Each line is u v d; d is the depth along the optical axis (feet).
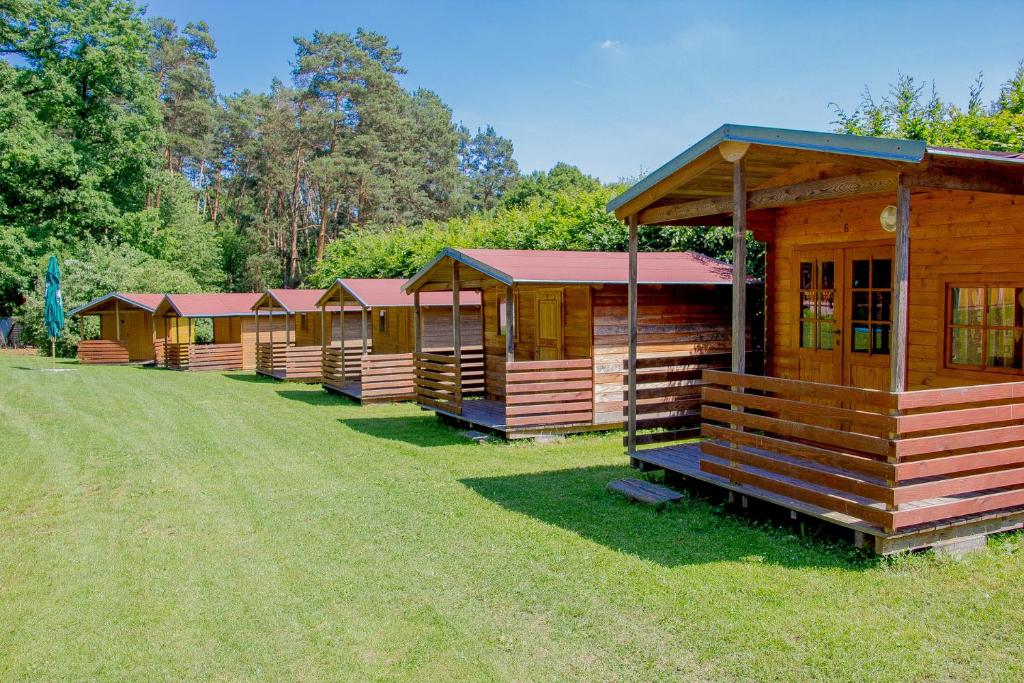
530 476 30.42
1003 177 20.04
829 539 20.62
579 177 172.86
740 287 23.34
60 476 31.96
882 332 28.17
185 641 15.99
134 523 24.88
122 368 94.53
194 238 149.89
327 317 78.13
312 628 16.43
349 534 23.08
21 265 109.81
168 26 172.45
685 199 29.84
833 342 30.32
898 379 18.20
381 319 72.64
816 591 17.22
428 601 17.67
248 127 178.40
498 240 71.10
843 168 24.04
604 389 40.55
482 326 53.57
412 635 15.92
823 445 30.04
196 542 22.74
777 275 33.27
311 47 159.63
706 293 42.70
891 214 26.84
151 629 16.62
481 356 54.03
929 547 19.17
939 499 19.83
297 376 74.49
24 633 16.55
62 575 20.07
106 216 116.98
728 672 13.83
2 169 107.65
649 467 28.50
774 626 15.53
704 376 24.63
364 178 149.79
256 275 165.99
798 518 21.48
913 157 17.39
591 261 41.96
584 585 18.25
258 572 19.98
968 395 18.94
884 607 16.24
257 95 184.65
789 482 22.04
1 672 14.82
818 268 31.07
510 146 232.53
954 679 13.26
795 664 13.98
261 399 60.59
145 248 130.82
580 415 39.99
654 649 14.84
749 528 22.29
